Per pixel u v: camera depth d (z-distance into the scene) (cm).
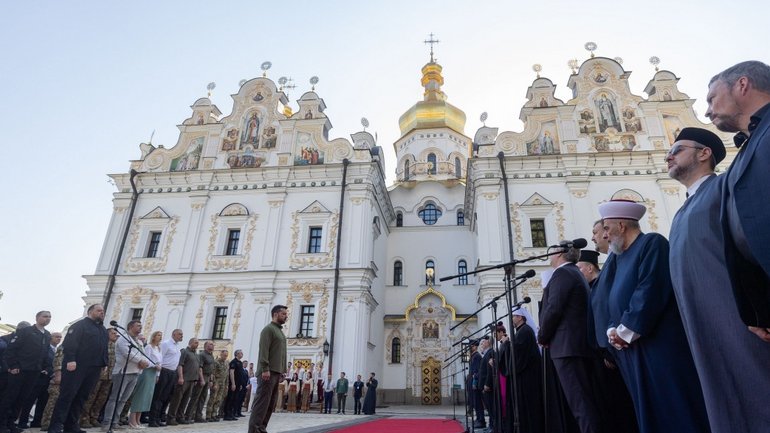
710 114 296
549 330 494
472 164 2822
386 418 1593
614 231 417
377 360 2794
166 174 2900
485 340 1259
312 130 2958
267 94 3103
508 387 696
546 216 2547
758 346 246
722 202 257
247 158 2928
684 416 314
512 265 595
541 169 2656
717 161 339
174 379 1145
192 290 2597
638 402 339
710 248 275
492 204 2594
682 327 338
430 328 2980
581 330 478
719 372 261
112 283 2658
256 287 2538
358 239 2592
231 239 2741
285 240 2661
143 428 1021
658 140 2647
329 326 2406
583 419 451
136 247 2756
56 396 1005
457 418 1562
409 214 3497
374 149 2966
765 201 222
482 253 2498
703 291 274
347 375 2291
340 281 2497
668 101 2753
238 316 2500
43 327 938
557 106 2797
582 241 533
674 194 2489
